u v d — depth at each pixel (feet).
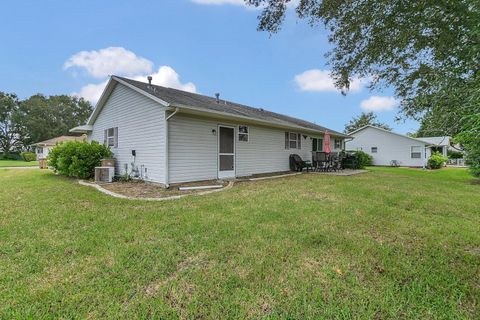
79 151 30.50
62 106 144.77
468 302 6.49
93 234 11.01
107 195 19.63
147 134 26.73
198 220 12.97
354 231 11.55
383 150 79.30
